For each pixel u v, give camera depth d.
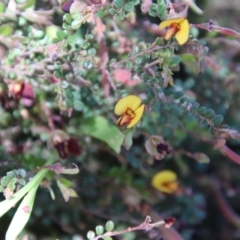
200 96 0.34
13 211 0.31
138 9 0.33
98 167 0.32
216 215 0.37
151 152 0.29
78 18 0.26
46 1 0.31
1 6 0.28
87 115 0.31
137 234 0.32
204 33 0.33
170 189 0.33
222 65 0.35
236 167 0.36
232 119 0.36
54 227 0.33
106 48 0.30
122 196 0.32
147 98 0.28
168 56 0.26
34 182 0.27
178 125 0.31
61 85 0.28
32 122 0.31
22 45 0.29
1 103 0.30
